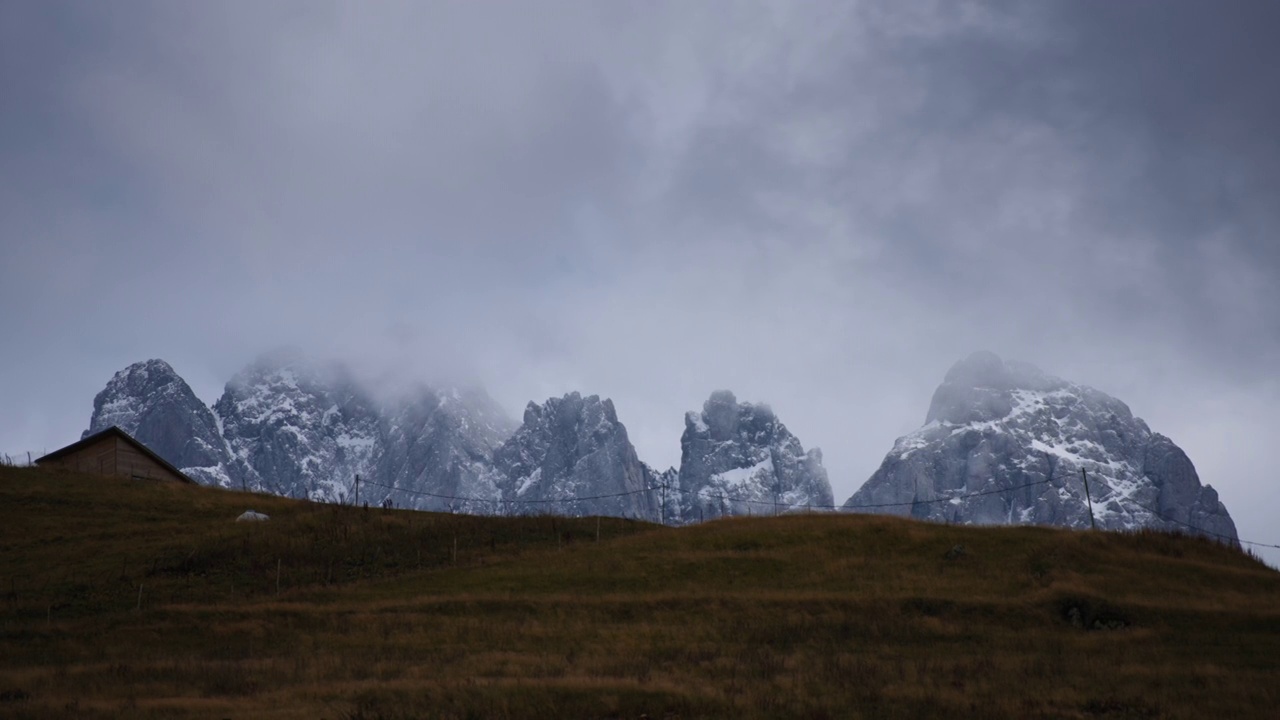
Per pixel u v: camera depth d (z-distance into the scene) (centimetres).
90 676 4759
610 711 4041
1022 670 4850
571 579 7031
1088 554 7044
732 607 6191
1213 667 4859
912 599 6188
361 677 4738
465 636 5647
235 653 5381
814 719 3947
